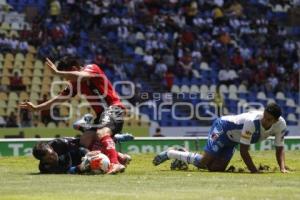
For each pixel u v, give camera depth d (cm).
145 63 11144
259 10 13038
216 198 2539
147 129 9888
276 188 2948
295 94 11812
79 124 4009
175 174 3766
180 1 12319
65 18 11281
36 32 10938
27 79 10456
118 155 4106
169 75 10919
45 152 3831
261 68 11850
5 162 4862
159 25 11819
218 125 4016
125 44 11400
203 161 4066
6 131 9050
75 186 3066
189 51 11581
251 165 3884
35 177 3569
